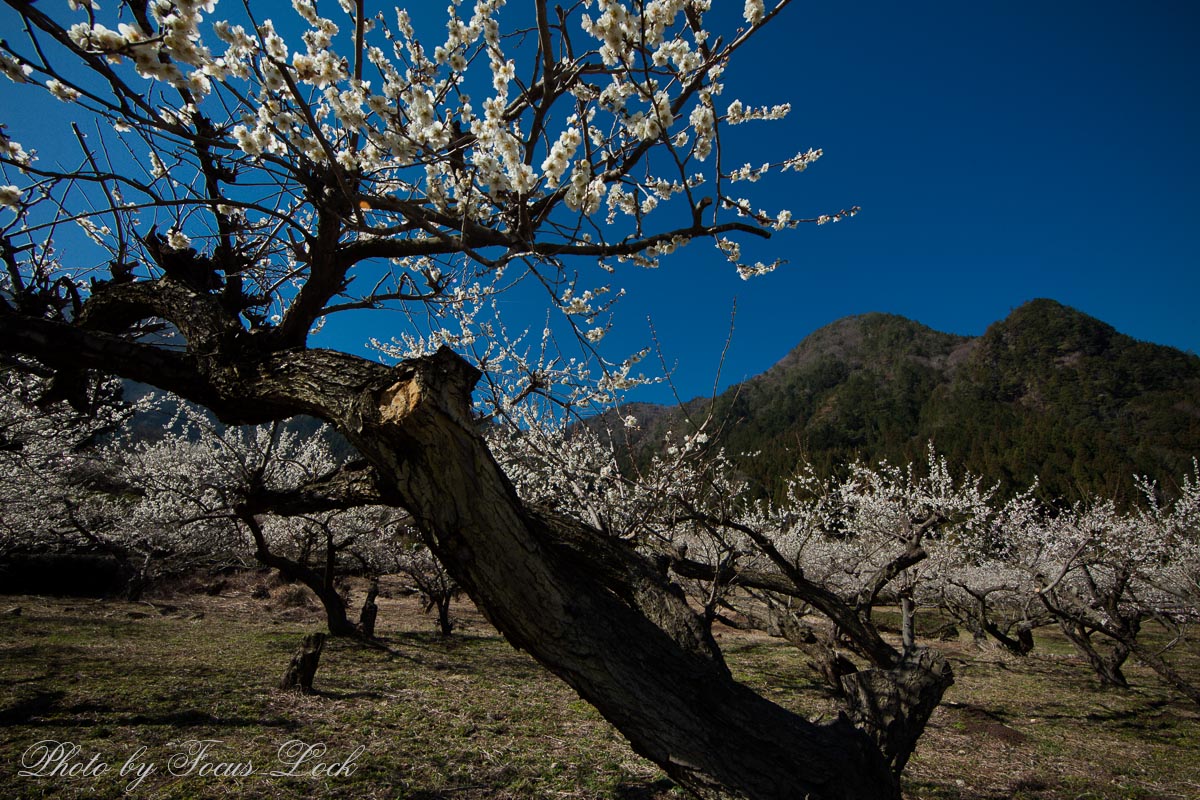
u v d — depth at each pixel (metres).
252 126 1.84
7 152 1.57
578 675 1.57
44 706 4.55
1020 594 12.31
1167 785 5.00
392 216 2.69
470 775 4.04
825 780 1.77
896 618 16.81
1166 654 12.37
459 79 2.05
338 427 1.65
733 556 4.34
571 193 1.66
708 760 1.60
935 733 6.34
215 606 11.92
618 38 1.59
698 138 1.96
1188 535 11.21
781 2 1.57
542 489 6.01
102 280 2.81
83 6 1.40
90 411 3.30
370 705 5.54
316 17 1.73
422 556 10.80
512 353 5.46
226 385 2.02
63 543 11.72
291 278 3.00
